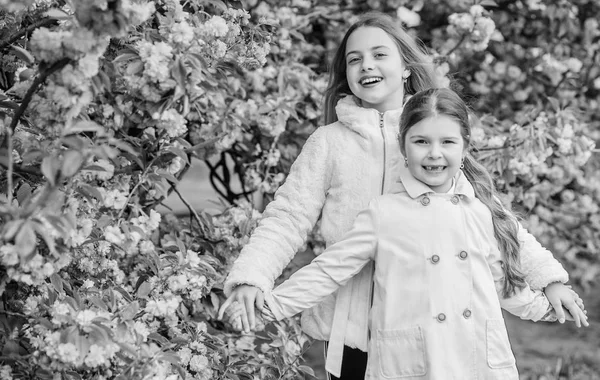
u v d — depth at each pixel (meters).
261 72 3.59
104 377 2.15
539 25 4.57
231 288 2.30
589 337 5.94
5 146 2.08
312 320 2.46
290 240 2.42
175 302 2.30
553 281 2.35
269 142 3.79
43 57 1.84
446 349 2.23
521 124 4.02
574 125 3.95
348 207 2.42
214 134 3.26
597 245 4.71
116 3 1.75
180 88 2.01
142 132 2.54
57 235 1.91
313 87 3.83
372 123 2.47
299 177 2.48
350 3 4.25
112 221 2.39
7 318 2.22
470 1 4.22
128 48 2.08
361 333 2.38
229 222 3.29
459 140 2.29
